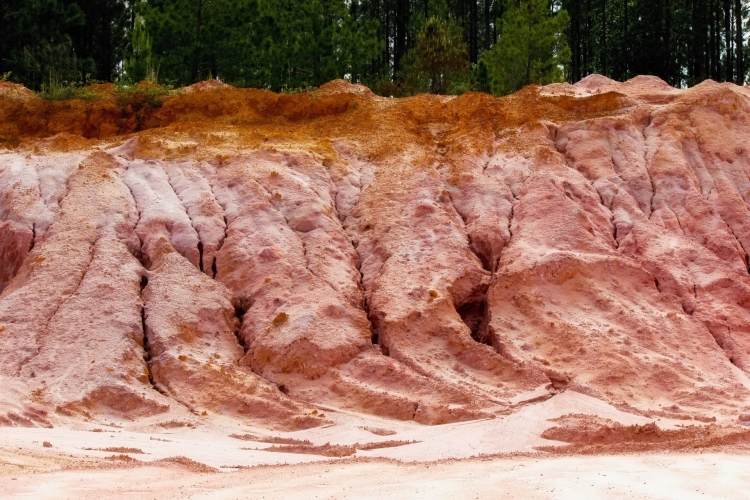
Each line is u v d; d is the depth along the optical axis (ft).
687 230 70.13
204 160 76.18
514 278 62.39
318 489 34.24
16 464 37.60
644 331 59.00
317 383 55.52
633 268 64.28
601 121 80.02
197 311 60.13
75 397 52.49
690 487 34.68
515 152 78.33
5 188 73.26
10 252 67.05
